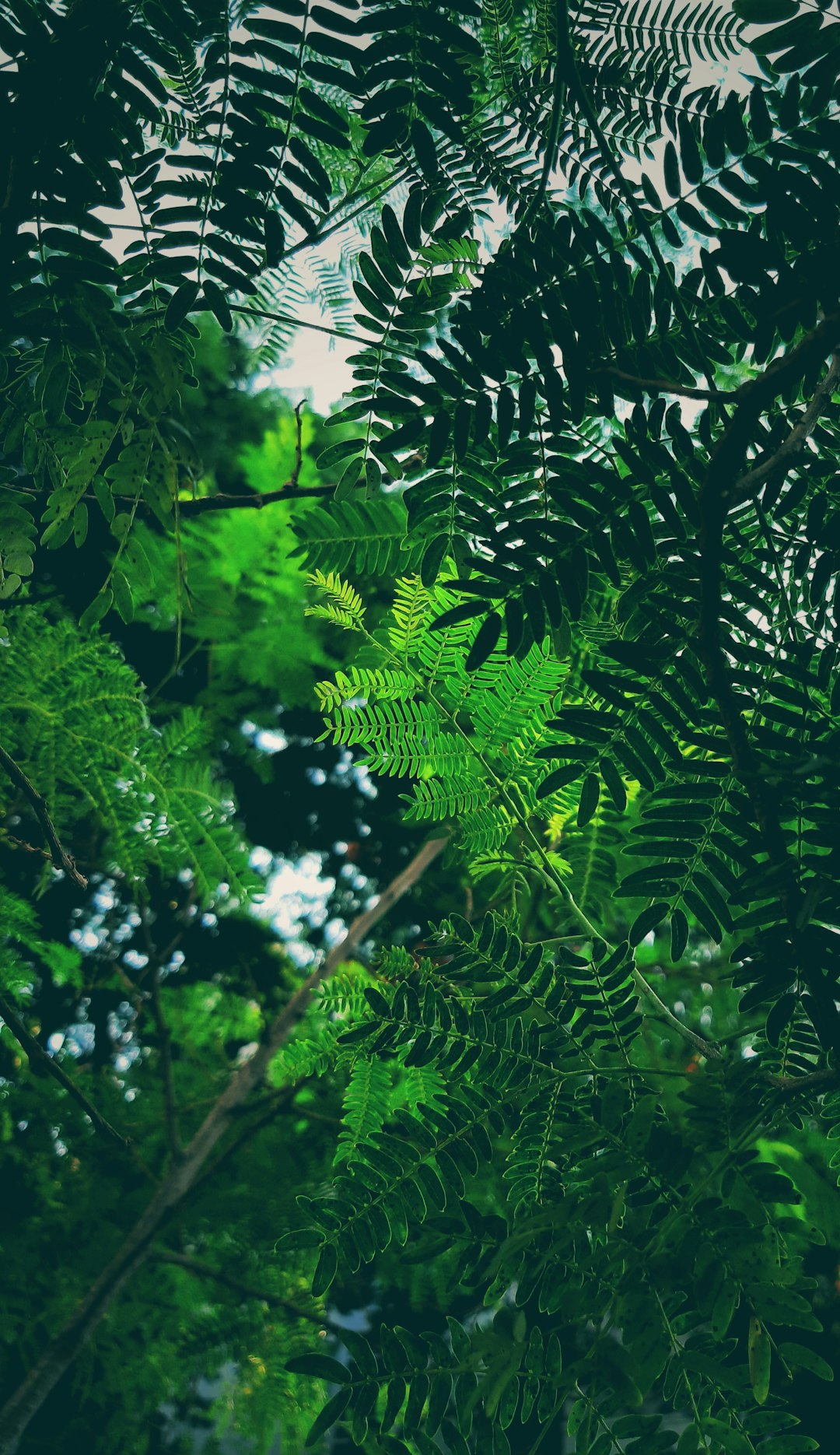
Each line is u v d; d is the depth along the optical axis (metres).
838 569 0.67
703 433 0.65
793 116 0.61
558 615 0.66
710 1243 0.62
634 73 0.75
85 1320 2.05
